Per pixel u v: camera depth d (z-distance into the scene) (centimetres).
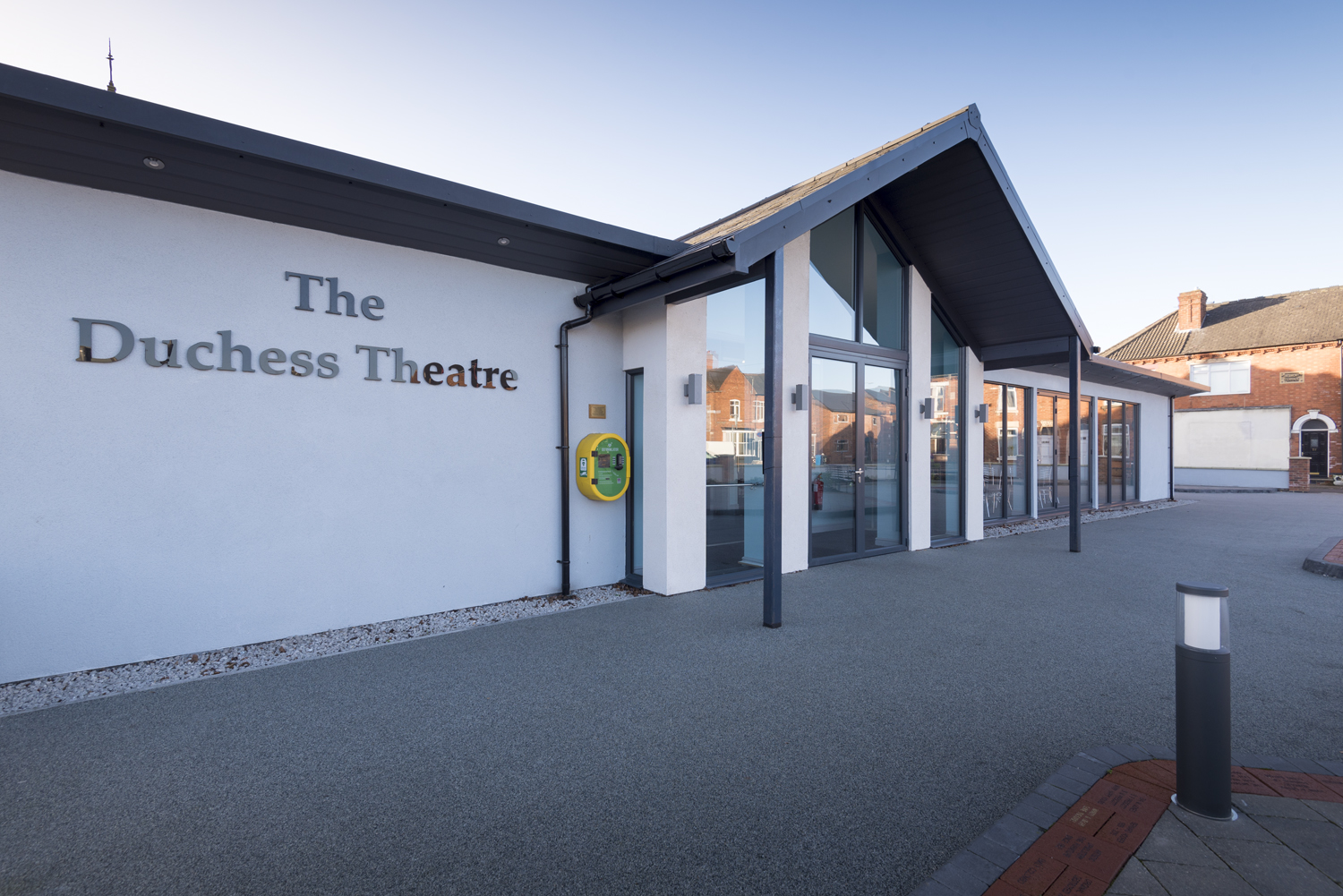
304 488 527
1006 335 1050
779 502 556
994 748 333
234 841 255
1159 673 446
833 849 248
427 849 249
